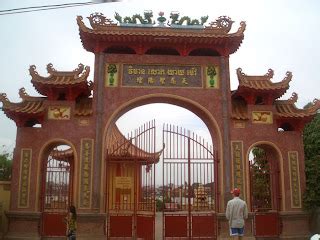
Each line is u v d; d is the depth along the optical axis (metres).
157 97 20.70
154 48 21.55
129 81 20.78
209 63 21.28
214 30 21.05
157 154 21.25
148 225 19.31
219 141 20.33
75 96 20.55
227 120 20.55
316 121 23.33
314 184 20.22
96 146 19.84
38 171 19.66
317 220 19.95
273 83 20.91
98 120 20.14
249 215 19.56
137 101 20.62
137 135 19.97
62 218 19.59
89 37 20.59
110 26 20.83
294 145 20.77
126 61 21.02
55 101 20.44
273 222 20.20
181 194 19.84
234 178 19.98
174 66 21.11
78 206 19.31
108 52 21.83
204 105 20.73
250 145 20.45
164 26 21.23
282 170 20.38
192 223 19.58
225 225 19.50
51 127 20.11
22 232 19.22
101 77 20.62
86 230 19.09
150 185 19.75
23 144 19.91
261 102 22.20
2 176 32.50
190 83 20.95
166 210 19.94
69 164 22.11
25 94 20.78
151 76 20.92
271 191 21.22
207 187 20.61
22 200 19.39
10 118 20.34
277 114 20.72
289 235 19.81
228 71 21.14
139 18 21.19
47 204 20.19
